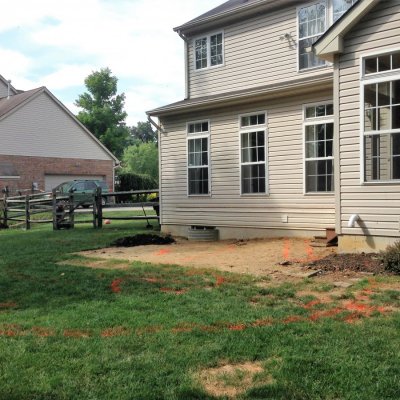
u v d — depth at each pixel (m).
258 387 3.23
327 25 11.22
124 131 46.25
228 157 12.12
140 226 15.67
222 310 5.16
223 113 12.20
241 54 12.88
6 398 3.17
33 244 11.42
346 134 8.23
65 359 3.83
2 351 4.04
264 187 11.47
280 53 12.09
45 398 3.16
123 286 6.50
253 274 7.09
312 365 3.56
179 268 7.70
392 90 7.84
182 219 13.23
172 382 3.36
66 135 31.14
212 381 3.37
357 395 3.08
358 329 4.34
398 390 3.14
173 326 4.65
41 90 29.69
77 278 7.06
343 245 8.29
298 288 6.10
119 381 3.39
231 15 12.81
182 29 13.90
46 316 5.16
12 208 19.44
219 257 8.87
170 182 13.55
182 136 13.20
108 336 4.41
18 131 28.61
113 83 45.66
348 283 6.24
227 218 12.15
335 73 8.32
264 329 4.45
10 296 6.14
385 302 5.25
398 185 7.69
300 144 10.66
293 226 10.83
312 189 10.55
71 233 13.81
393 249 6.89
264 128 11.32
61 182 30.92
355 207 8.13
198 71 13.84
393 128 7.94
